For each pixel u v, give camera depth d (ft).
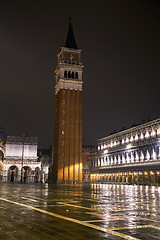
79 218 36.58
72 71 371.76
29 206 51.13
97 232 27.55
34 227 30.12
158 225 31.71
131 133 341.21
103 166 409.49
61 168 333.62
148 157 293.23
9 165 371.97
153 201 65.46
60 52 384.68
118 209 47.55
